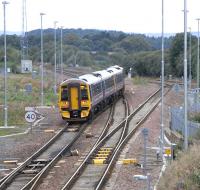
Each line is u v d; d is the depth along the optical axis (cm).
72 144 5925
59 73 19288
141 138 6266
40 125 7462
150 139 6297
